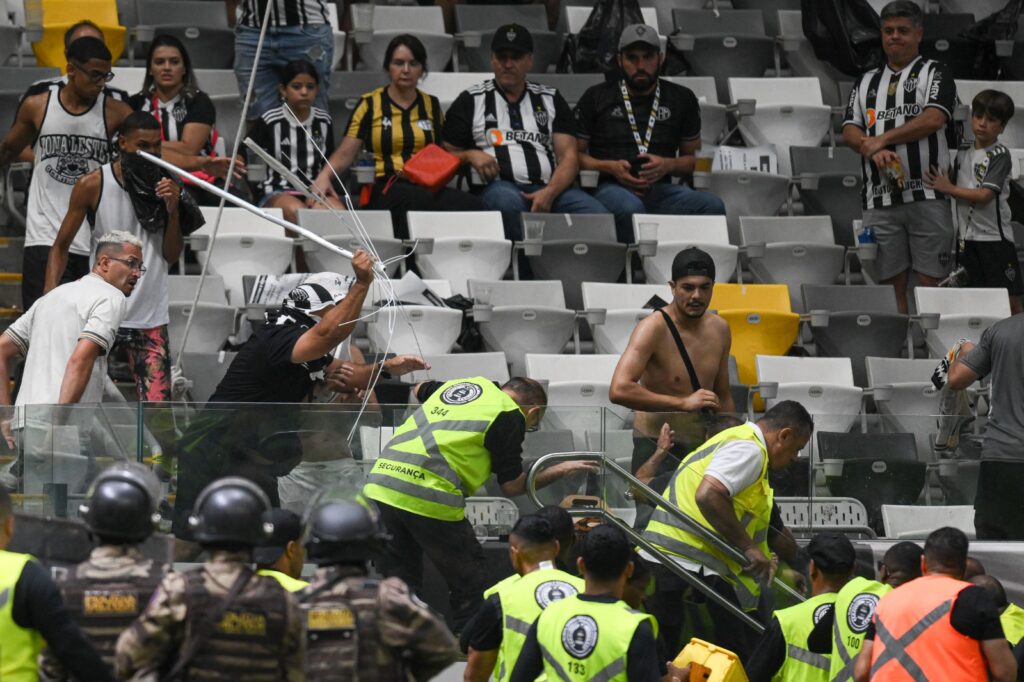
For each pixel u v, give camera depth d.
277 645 15.38
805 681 23.12
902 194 41.00
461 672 24.77
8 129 40.84
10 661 15.67
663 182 42.97
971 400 37.59
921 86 41.16
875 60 47.69
